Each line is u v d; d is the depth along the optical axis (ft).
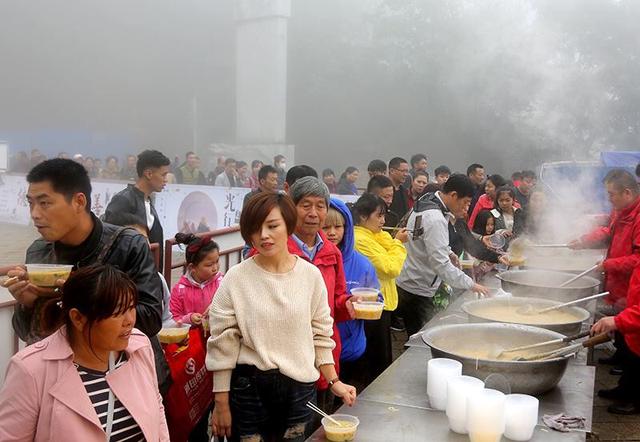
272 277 7.95
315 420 8.69
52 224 6.91
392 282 12.92
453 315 11.98
